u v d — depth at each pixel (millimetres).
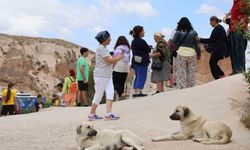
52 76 100688
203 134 11477
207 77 22547
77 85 20359
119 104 17125
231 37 17234
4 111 21812
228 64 21344
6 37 106625
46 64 102250
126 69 17609
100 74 14336
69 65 105500
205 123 11469
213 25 17688
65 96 20844
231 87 16328
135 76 17766
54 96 26953
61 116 15977
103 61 14359
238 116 13641
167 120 14094
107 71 14391
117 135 10680
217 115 14047
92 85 23984
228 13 17156
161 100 16672
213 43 17734
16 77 93312
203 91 16688
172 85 20234
